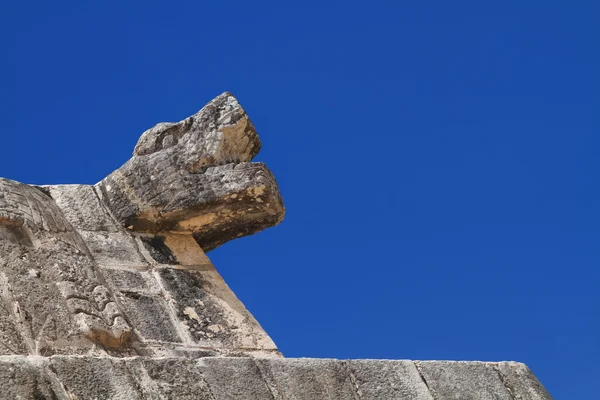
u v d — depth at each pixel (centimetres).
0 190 1488
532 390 1527
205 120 1684
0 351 1254
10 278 1366
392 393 1384
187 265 1616
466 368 1490
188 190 1630
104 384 1142
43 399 1084
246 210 1659
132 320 1457
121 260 1563
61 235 1502
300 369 1327
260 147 1752
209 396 1221
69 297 1388
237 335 1527
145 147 1675
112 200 1650
